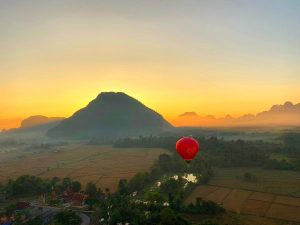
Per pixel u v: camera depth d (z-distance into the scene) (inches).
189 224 4377.5
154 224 4284.0
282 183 6914.4
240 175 7691.9
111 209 4992.6
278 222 4810.5
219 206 5172.2
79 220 4948.3
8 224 4805.6
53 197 6225.4
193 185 6742.1
